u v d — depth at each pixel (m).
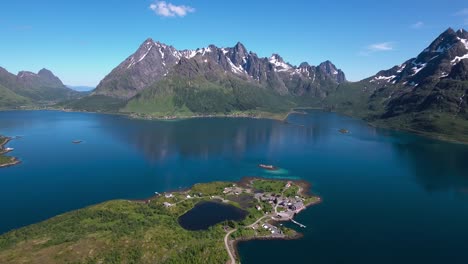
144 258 166.25
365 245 193.88
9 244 174.38
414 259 181.38
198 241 187.38
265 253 183.38
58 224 199.00
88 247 170.12
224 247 184.75
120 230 189.50
